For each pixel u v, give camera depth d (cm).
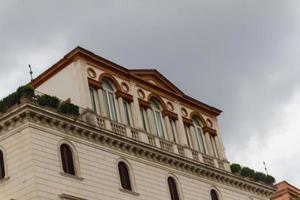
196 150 6481
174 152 6191
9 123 5116
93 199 5206
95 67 5941
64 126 5247
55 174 5019
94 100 5797
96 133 5447
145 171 5784
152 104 6394
